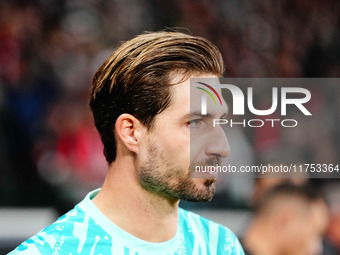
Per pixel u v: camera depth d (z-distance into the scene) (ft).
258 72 78.79
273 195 29.19
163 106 17.43
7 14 70.33
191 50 17.75
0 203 53.26
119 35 74.64
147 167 17.72
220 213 47.98
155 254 18.70
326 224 30.96
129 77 17.61
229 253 21.38
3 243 45.96
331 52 82.74
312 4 86.99
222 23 80.23
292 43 82.12
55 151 60.08
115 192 18.45
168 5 78.79
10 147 60.39
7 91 63.77
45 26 71.46
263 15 82.17
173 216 18.98
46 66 68.18
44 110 63.41
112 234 18.30
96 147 59.31
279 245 29.25
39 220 50.85
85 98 65.00
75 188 56.08
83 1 74.38
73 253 17.75
